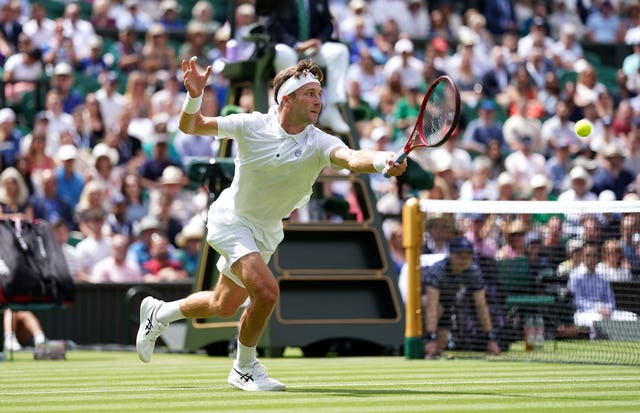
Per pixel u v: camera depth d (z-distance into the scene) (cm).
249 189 827
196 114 812
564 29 2820
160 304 910
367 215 1458
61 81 2148
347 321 1399
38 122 2038
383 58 2580
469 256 1348
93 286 1709
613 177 2253
